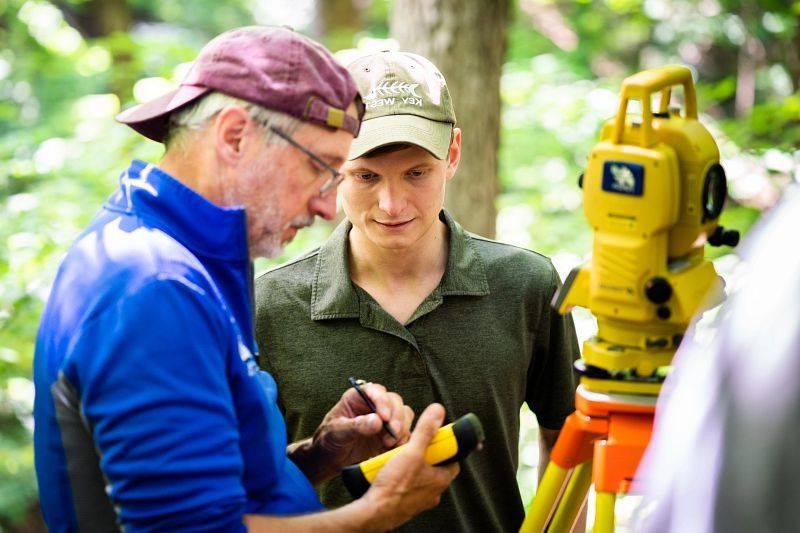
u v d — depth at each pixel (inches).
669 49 313.1
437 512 81.2
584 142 240.4
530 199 220.5
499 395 82.7
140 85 217.0
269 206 63.0
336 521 63.6
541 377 88.7
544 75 270.5
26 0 303.6
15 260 160.4
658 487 48.0
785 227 45.7
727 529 42.6
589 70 302.2
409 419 73.6
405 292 82.7
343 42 306.2
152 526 55.2
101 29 368.8
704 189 66.2
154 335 56.3
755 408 42.3
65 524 60.3
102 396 55.7
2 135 269.0
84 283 58.9
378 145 74.6
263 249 64.7
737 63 305.1
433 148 75.8
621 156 65.2
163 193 61.7
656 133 66.3
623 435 69.0
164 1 445.7
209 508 55.7
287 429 84.6
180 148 63.6
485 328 82.2
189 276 59.4
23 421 206.8
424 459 66.1
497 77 155.4
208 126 62.4
